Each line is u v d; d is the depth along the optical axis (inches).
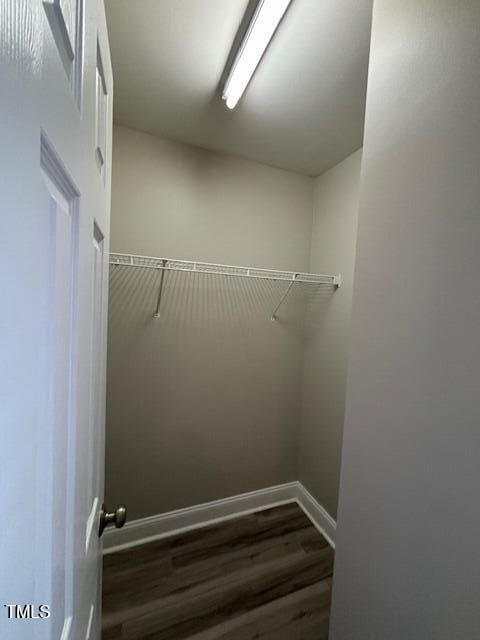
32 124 10.9
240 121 59.4
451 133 23.3
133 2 36.4
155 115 58.5
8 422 10.1
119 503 68.2
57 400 15.4
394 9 29.0
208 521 77.1
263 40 38.0
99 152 25.5
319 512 77.2
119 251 63.8
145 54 44.1
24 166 10.5
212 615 53.9
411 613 26.0
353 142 64.7
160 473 71.7
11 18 9.5
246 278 76.3
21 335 10.7
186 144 67.7
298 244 81.8
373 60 31.5
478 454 21.2
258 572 62.9
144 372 68.4
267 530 75.0
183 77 48.6
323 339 77.5
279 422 84.1
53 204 13.9
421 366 25.6
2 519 9.9
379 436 29.7
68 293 16.9
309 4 35.7
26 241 10.8
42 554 13.7
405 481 26.8
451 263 23.2
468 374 21.9
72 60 16.2
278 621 53.1
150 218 65.7
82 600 22.6
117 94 52.8
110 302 64.3
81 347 20.0
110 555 65.9
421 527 25.3
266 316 79.9
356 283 33.0
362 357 32.0
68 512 18.1
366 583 30.8
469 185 22.0
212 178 70.7
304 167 76.9
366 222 31.9
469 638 21.6
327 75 47.1
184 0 36.2
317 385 79.8
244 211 74.6
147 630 51.3
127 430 67.8
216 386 75.8
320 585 60.3
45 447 13.8
